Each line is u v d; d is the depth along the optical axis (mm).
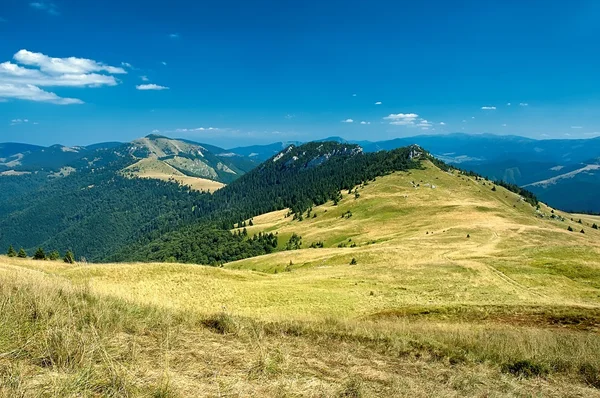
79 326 8922
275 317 18688
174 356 8117
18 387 5195
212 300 33812
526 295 39094
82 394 5527
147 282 38031
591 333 18969
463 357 12047
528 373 11070
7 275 13305
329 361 9875
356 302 35781
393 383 8625
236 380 7211
